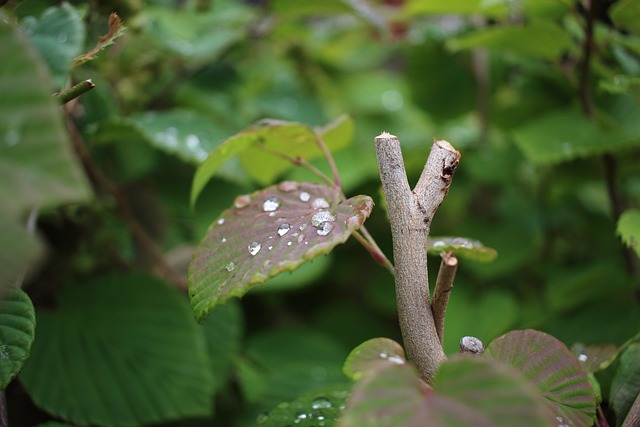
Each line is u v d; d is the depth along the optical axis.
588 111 0.86
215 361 0.83
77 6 0.72
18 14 0.67
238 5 1.18
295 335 1.11
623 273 0.82
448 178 0.60
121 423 0.72
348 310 1.27
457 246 0.63
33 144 0.53
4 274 0.53
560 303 0.86
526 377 0.60
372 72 1.80
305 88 1.29
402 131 1.37
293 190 0.63
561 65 0.90
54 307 0.77
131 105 0.92
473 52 1.15
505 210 1.29
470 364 0.54
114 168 0.92
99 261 0.81
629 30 0.82
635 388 0.64
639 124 0.89
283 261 0.58
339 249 1.25
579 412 0.59
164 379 0.74
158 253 0.87
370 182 1.18
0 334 0.61
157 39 0.90
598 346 0.67
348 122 0.71
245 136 0.66
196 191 0.69
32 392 0.72
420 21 1.24
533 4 0.87
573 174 1.04
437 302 0.60
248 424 0.84
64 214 0.77
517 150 1.15
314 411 0.65
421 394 0.54
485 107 1.17
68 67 0.59
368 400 0.54
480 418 0.53
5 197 0.53
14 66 0.54
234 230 0.62
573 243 1.23
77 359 0.74
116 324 0.76
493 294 1.10
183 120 0.84
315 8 0.98
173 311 0.76
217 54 1.08
